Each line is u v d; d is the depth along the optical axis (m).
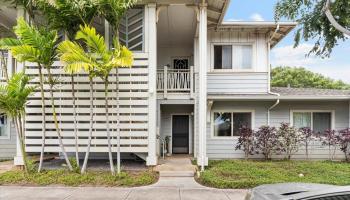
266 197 3.44
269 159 12.45
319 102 13.18
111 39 10.21
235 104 13.23
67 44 8.40
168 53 15.10
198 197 7.21
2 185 8.29
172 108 13.98
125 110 9.92
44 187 8.12
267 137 12.15
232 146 13.10
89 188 8.04
